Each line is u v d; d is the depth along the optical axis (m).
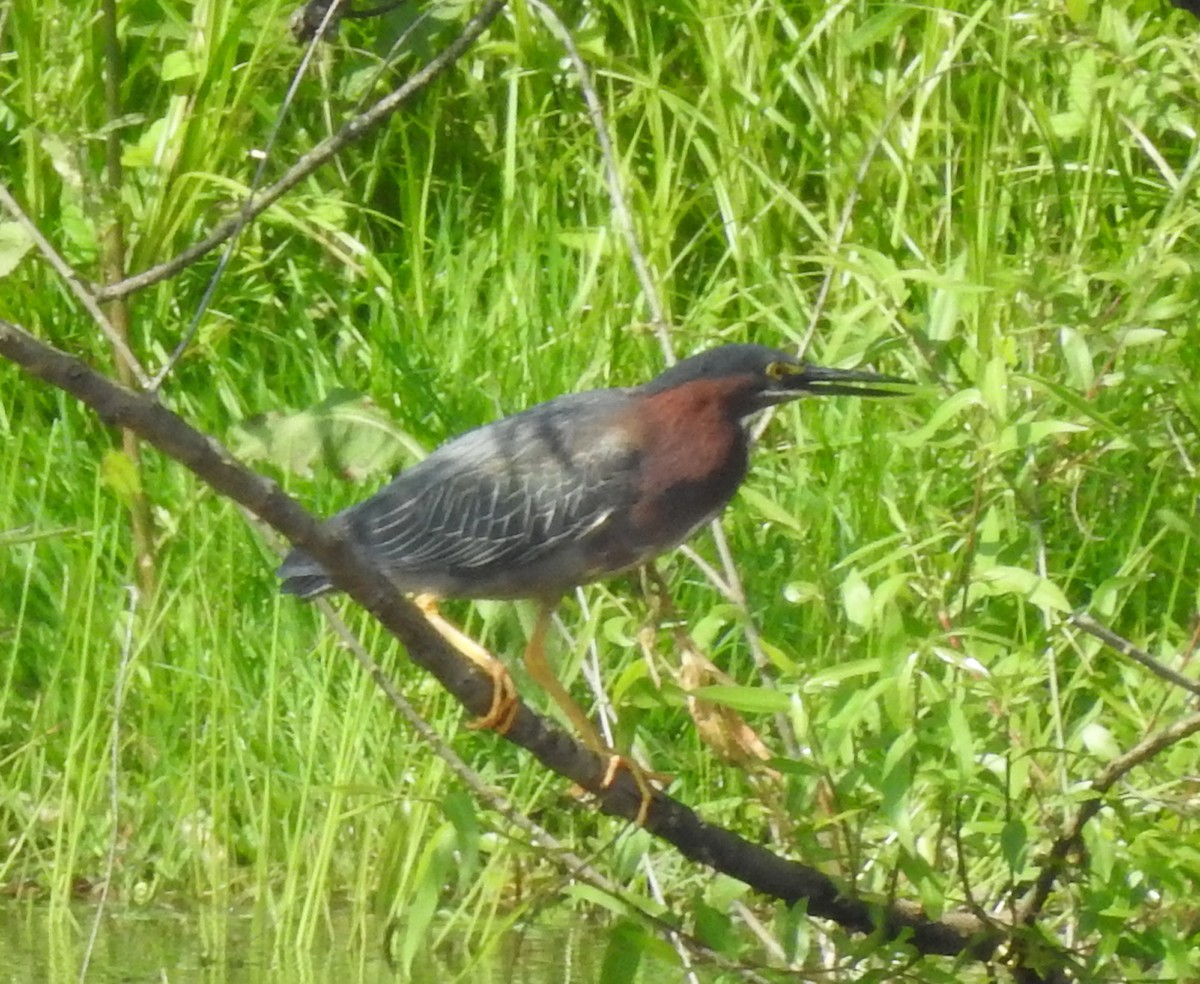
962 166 12.95
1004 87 12.10
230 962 9.32
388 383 12.17
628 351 11.95
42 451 12.20
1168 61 11.31
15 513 11.99
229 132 12.08
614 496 8.62
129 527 11.77
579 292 12.16
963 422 8.12
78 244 11.70
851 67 13.13
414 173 14.00
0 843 10.83
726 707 7.37
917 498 10.12
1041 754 8.10
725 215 12.55
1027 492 8.15
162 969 9.20
